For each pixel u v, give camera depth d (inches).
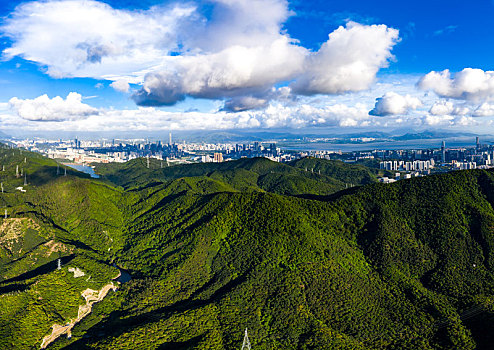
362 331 6338.6
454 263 7819.9
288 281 7401.6
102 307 7460.6
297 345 6018.7
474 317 6486.2
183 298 7578.7
